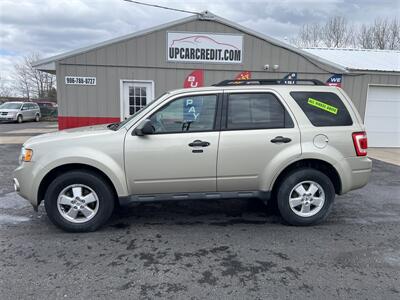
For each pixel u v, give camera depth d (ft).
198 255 11.25
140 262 10.72
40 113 91.86
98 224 13.05
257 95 13.46
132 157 12.68
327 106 13.75
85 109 32.63
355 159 13.75
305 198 13.84
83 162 12.40
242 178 13.32
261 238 12.73
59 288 9.18
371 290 9.23
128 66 32.37
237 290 9.18
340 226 14.10
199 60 32.89
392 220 14.92
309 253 11.48
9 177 21.91
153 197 13.23
